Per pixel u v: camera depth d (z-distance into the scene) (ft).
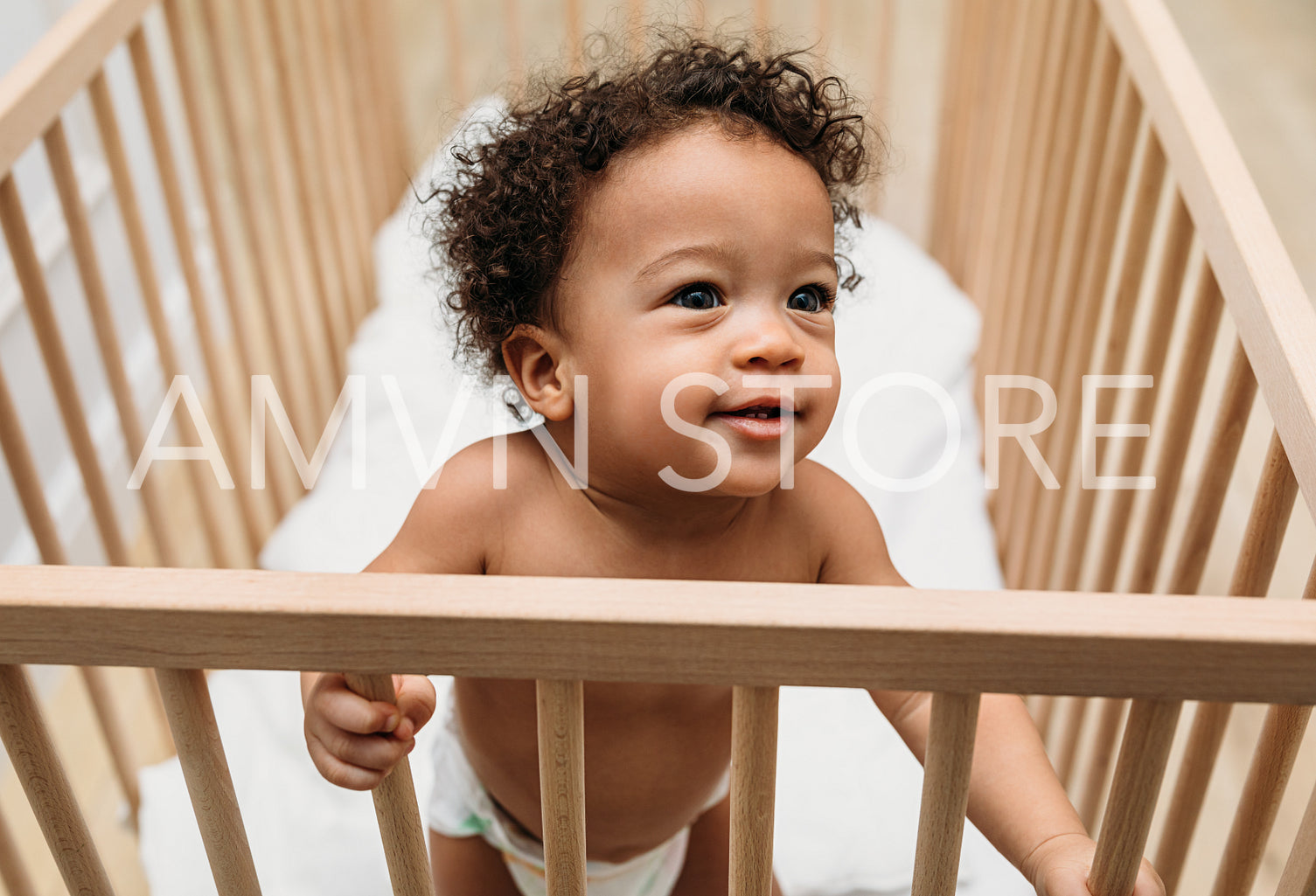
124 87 6.61
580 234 2.30
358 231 5.63
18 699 1.86
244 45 4.77
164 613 1.69
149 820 3.85
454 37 5.76
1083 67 4.18
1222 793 4.64
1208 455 2.97
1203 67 9.77
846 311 5.24
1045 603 1.67
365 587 1.69
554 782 1.84
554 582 1.70
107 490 3.96
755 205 2.17
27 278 3.57
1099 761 3.49
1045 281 4.48
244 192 4.78
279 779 3.84
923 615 1.64
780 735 3.92
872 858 3.62
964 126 5.67
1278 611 1.66
